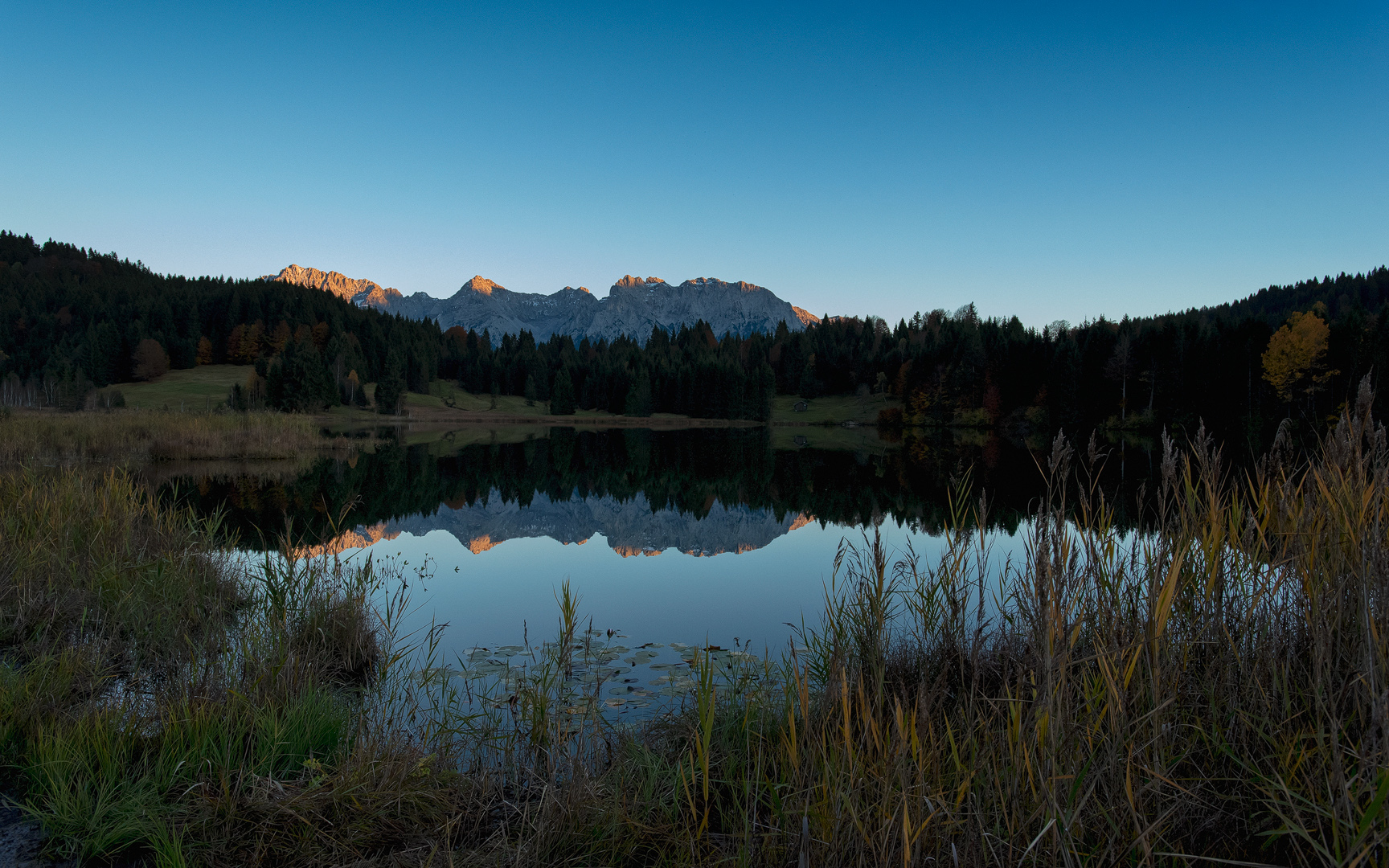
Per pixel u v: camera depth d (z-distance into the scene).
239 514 13.67
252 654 4.54
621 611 7.36
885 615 4.78
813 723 3.28
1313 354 35.22
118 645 5.01
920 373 70.00
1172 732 2.73
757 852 2.66
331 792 2.96
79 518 7.48
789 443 48.06
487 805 3.16
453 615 7.14
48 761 2.98
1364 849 1.83
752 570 9.54
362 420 67.62
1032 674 2.72
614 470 28.17
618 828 2.86
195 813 2.85
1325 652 2.45
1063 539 2.68
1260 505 3.20
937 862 2.30
